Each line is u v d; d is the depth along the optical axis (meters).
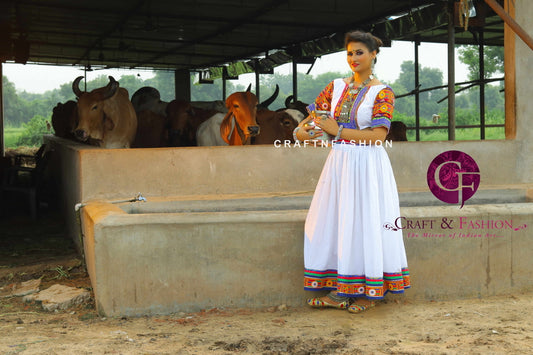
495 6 5.18
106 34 20.81
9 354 2.85
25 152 23.98
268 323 3.39
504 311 3.53
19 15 17.11
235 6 15.51
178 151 4.99
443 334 3.09
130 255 3.57
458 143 5.49
